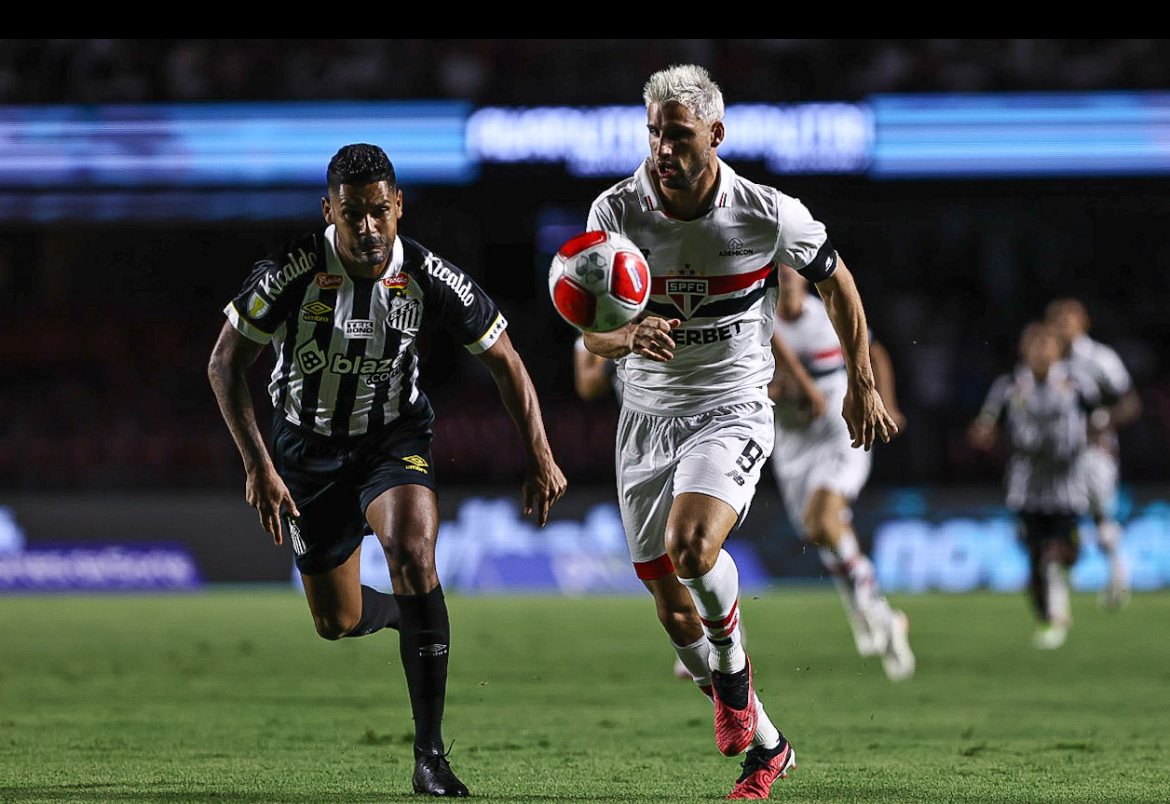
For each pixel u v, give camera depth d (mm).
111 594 65750
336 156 18203
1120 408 52625
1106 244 87062
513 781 20391
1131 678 36188
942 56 75188
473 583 66938
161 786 19625
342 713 28969
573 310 18672
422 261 19562
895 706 30766
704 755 23312
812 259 19344
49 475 76312
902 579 66375
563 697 32094
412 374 20656
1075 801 18719
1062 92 70625
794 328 35031
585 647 43469
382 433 20656
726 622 18703
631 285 18594
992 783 20375
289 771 21203
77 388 81938
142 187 72250
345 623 22391
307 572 21594
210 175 72062
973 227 85875
